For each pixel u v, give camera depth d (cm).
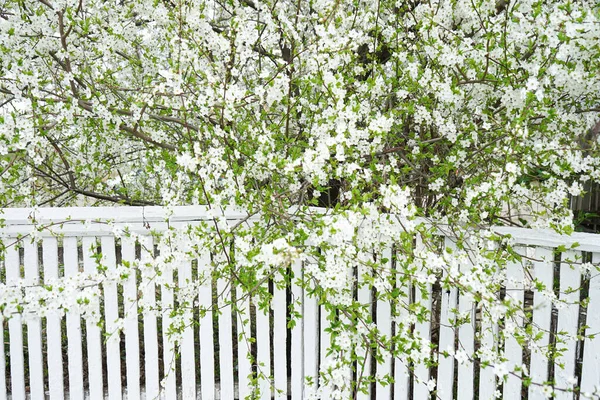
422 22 220
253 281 192
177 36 200
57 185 350
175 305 251
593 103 225
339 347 175
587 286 246
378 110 258
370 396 244
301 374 246
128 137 306
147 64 286
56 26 244
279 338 245
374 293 260
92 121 250
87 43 260
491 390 216
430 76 212
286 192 214
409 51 250
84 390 263
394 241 194
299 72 235
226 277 206
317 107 235
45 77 264
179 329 205
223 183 201
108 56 248
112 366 242
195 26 210
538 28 187
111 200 328
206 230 224
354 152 211
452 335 223
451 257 176
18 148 194
